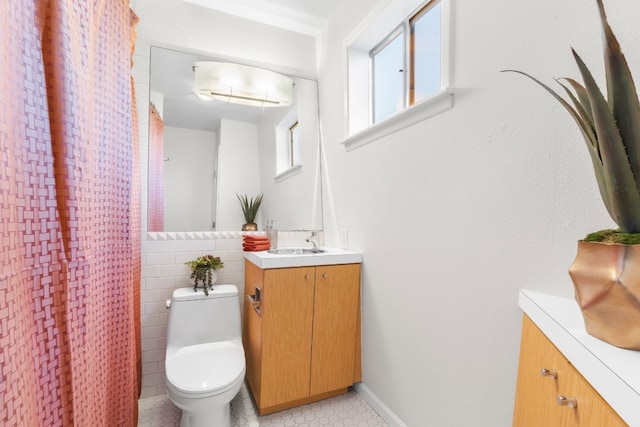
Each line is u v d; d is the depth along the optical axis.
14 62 0.58
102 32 1.04
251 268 1.88
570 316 0.66
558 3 0.85
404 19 1.71
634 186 0.51
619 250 0.51
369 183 1.75
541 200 0.89
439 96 1.22
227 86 2.15
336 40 2.13
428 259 1.32
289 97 2.32
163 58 1.98
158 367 1.88
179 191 1.99
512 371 0.96
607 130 0.51
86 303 0.84
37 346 0.65
